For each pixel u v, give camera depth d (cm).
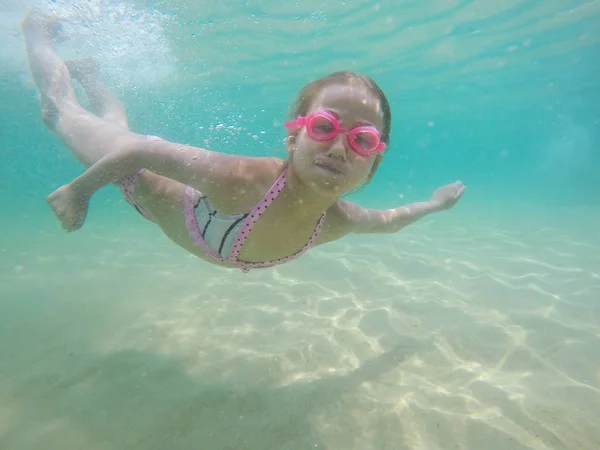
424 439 111
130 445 108
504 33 625
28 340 170
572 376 138
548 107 1406
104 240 410
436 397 128
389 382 137
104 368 146
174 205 106
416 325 182
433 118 1644
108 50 480
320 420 118
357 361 151
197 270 284
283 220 91
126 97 561
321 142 72
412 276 256
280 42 630
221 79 822
